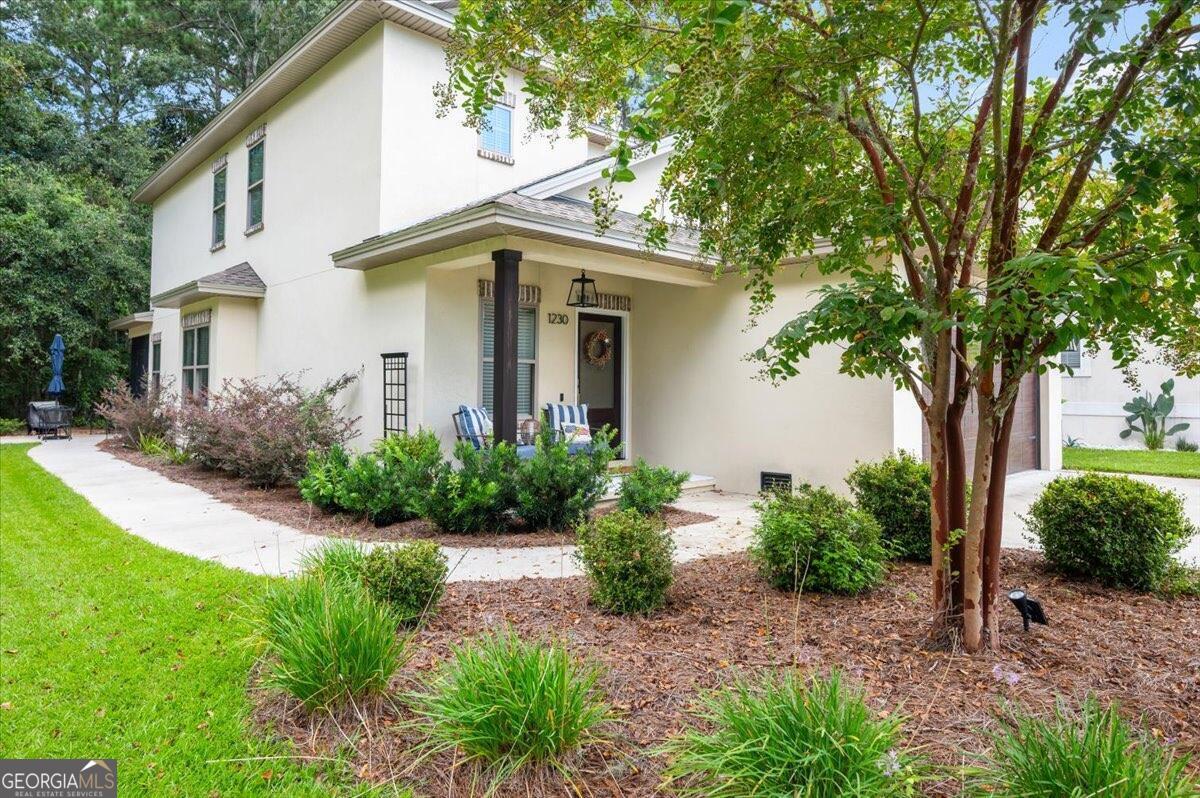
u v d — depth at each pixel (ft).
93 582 14.71
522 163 32.86
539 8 9.60
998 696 8.98
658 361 31.94
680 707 8.90
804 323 9.34
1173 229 8.73
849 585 13.16
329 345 31.37
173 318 46.91
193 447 31.94
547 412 28.22
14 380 57.98
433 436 22.81
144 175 52.49
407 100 28.50
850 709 7.23
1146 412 44.47
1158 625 11.72
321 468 22.00
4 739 8.61
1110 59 7.61
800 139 10.46
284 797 7.49
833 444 25.61
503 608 12.84
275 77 33.04
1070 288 7.06
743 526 21.35
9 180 49.65
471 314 27.12
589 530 13.93
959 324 8.32
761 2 8.83
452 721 7.98
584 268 25.26
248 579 14.79
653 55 10.03
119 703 9.52
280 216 35.42
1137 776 6.05
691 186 11.60
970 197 9.92
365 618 9.40
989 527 10.48
